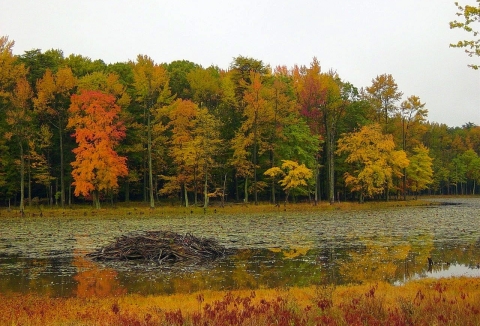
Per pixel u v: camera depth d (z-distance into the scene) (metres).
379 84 72.12
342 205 61.16
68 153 58.22
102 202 63.16
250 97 57.97
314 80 65.81
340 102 67.56
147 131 56.59
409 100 73.19
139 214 50.09
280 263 21.70
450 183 117.44
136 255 23.36
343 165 71.25
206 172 54.66
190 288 16.81
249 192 66.25
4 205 58.75
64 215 48.50
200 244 24.70
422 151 75.75
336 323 7.77
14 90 49.78
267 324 7.64
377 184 63.16
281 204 60.16
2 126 53.22
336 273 19.08
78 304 13.38
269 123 61.09
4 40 50.91
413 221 41.97
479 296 10.62
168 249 23.53
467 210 57.09
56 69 62.22
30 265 21.91
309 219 44.50
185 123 55.97
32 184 60.72
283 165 58.47
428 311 8.38
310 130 66.50
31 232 34.72
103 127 51.84
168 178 56.78
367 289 14.12
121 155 60.12
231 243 28.47
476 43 14.61
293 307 9.23
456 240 28.86
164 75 56.41
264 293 14.15
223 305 9.95
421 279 16.73
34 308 12.61
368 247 26.30
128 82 63.47
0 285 17.58
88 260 23.25
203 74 68.00
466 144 119.12
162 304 12.86
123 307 12.52
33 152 51.59
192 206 56.16
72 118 51.78
